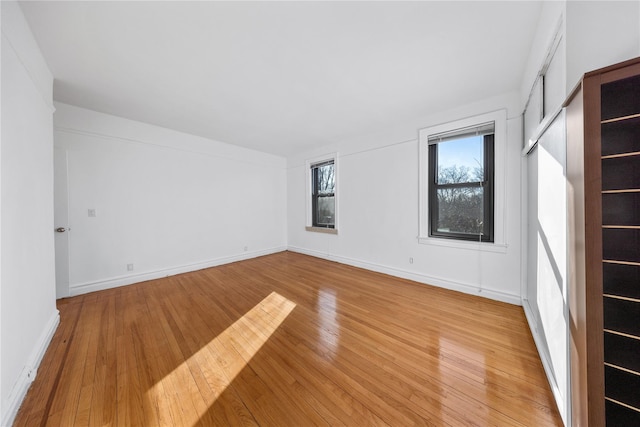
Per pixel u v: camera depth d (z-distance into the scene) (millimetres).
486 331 1939
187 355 1682
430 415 1175
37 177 1702
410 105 2762
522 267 2381
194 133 3789
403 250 3371
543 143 1518
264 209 5008
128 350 1743
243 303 2576
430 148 3125
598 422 865
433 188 3113
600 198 860
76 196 2814
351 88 2365
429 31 1597
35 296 1620
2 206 1198
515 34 1625
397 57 1878
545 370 1431
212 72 2080
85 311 2387
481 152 2695
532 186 1958
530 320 1943
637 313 850
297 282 3258
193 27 1549
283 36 1643
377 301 2586
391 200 3486
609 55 1031
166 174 3580
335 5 1380
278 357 1650
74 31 1574
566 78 1131
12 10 1312
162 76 2137
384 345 1772
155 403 1269
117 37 1638
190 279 3424
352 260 4082
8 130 1278
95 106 2781
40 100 1779
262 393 1331
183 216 3771
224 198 4316
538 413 1174
